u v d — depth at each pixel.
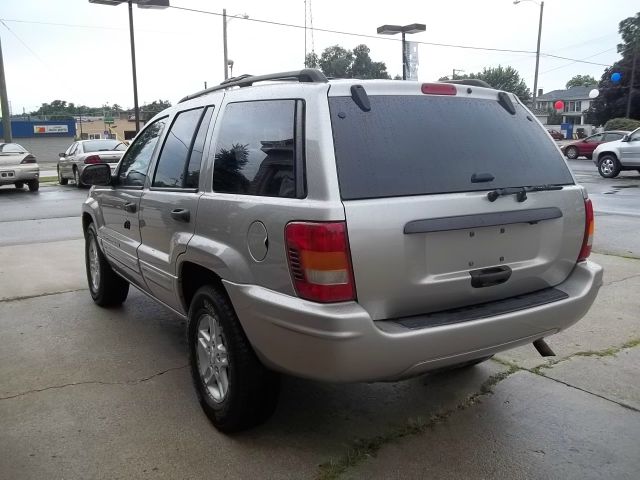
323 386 3.91
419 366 2.73
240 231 3.00
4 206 14.01
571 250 3.36
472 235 2.91
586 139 29.03
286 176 2.82
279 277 2.76
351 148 2.73
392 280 2.69
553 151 3.47
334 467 2.97
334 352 2.56
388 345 2.60
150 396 3.76
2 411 3.55
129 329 5.02
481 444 3.18
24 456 3.07
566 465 2.99
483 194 2.94
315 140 2.71
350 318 2.54
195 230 3.43
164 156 4.09
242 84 3.50
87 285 6.49
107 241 5.07
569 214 3.30
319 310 2.57
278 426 3.38
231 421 3.18
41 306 5.70
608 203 12.79
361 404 3.65
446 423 3.41
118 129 83.19
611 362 4.21
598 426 3.36
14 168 17.28
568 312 3.19
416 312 2.83
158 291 4.11
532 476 2.90
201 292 3.34
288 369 2.81
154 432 3.31
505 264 3.06
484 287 2.99
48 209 13.42
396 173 2.78
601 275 3.41
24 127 51.88
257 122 3.14
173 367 4.21
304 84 2.94
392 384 3.93
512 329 2.94
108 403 3.66
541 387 3.84
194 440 3.23
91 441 3.22
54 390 3.84
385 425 3.39
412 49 29.05
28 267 7.37
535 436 3.26
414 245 2.73
